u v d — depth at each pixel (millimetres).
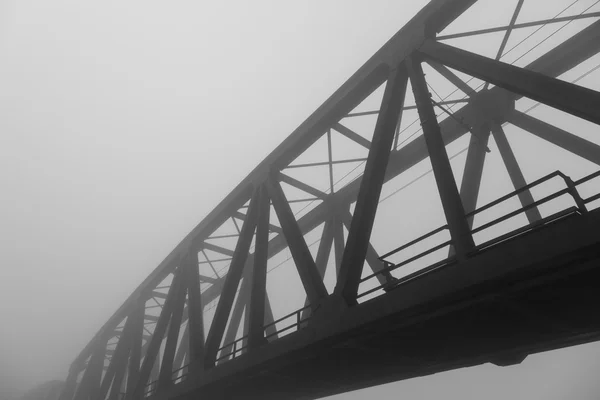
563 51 11023
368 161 9078
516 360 8633
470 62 8000
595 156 8820
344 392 11836
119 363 20234
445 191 7219
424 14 10328
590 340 7641
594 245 5023
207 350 12320
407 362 9414
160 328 16391
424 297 6707
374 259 12422
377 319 7336
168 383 14211
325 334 8320
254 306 10969
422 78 9492
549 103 6164
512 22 9789
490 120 11273
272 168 13680
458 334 7828
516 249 5805
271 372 10203
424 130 8266
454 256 6801
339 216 14695
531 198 9711
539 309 6711
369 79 11281
